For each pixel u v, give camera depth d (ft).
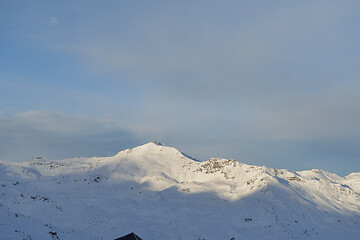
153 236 461.37
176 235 470.80
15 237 239.91
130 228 485.15
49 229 290.76
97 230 472.03
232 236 469.57
